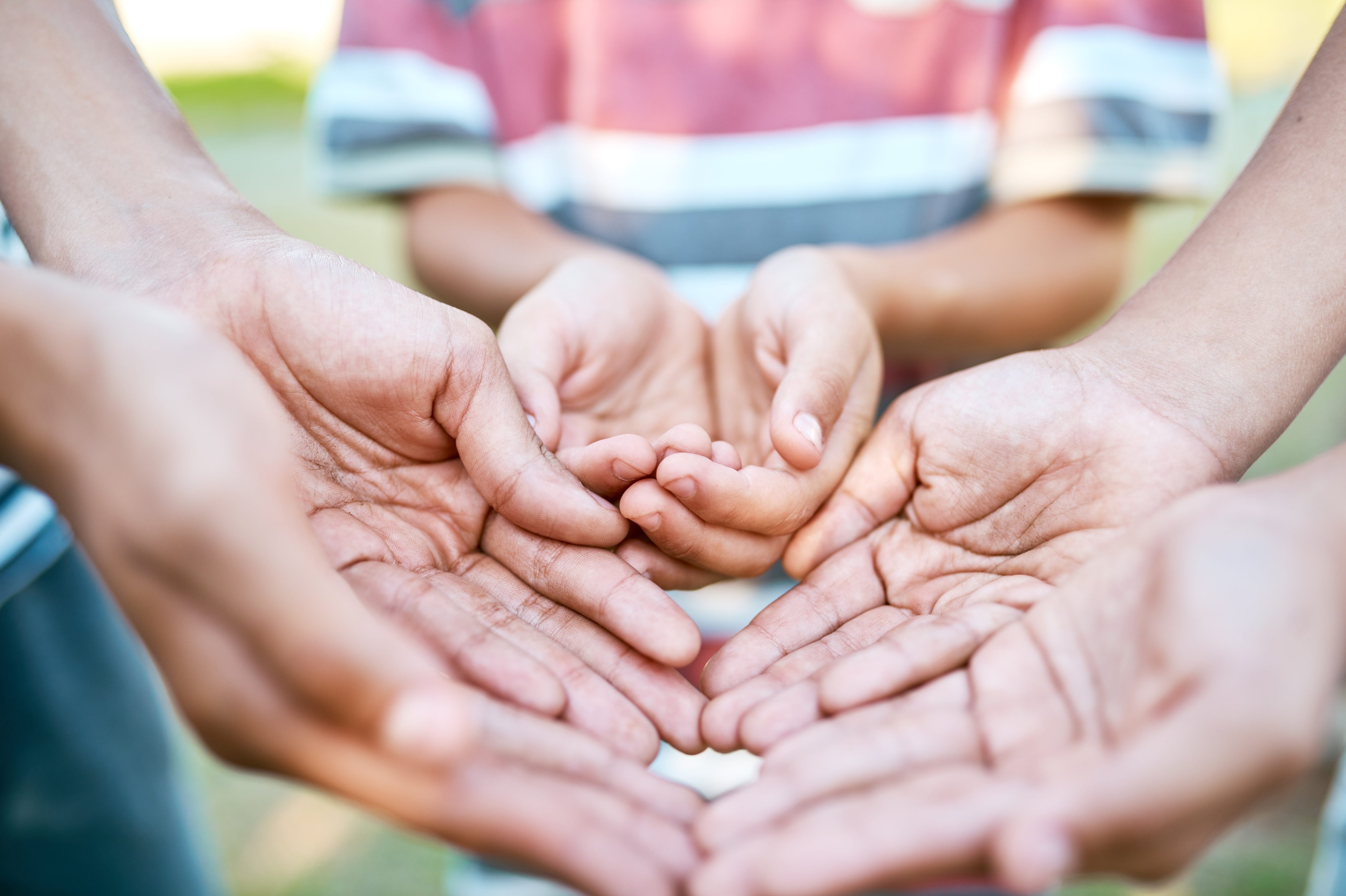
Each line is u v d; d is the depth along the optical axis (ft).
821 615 2.06
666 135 2.73
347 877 3.14
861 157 2.72
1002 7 2.64
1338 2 10.20
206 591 1.49
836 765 1.65
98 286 2.03
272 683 1.50
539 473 2.02
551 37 2.78
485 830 1.48
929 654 1.85
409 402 2.03
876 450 2.17
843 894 1.41
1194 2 2.68
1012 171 2.69
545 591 2.02
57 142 2.11
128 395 1.54
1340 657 1.49
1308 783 3.27
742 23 2.66
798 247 2.75
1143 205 2.78
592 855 1.46
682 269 2.81
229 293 2.02
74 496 1.58
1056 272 2.66
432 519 2.09
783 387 2.09
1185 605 1.51
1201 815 1.41
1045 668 1.76
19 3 2.17
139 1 13.94
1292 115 2.13
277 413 2.03
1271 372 2.02
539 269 2.71
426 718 1.34
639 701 1.91
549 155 2.85
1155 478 1.97
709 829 1.58
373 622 1.56
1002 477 2.04
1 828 2.31
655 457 2.05
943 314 2.61
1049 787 1.42
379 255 5.86
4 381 1.63
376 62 2.75
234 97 10.64
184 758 3.51
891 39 2.65
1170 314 2.10
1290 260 2.04
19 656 2.27
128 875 2.41
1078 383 2.05
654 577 2.10
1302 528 1.59
